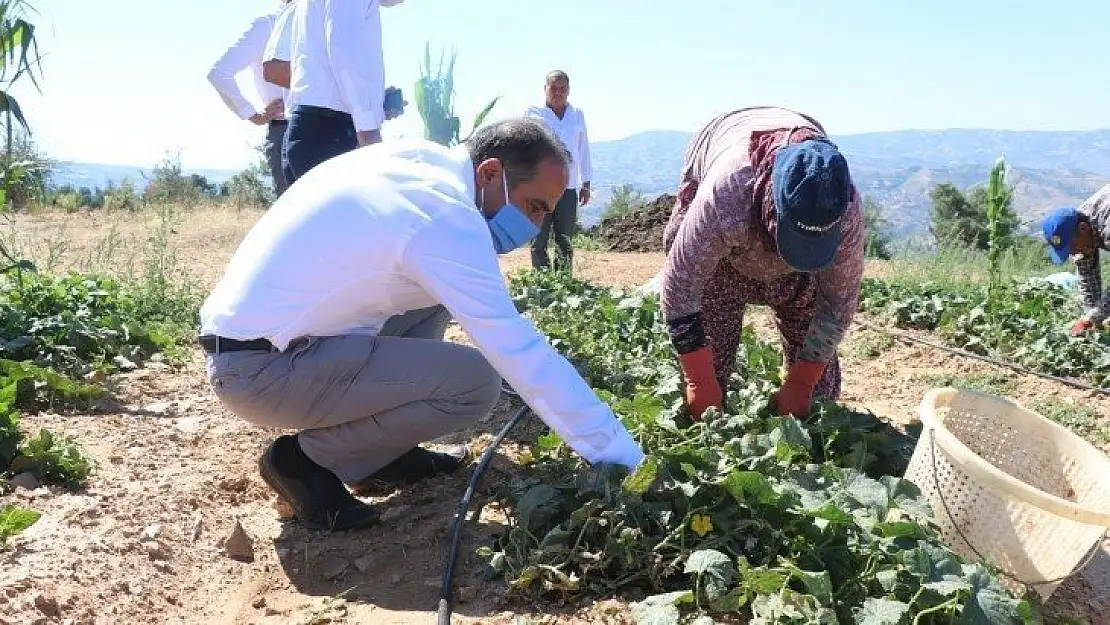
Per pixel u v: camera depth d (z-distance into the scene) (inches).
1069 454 129.4
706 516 110.8
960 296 324.5
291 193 117.2
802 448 134.3
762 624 98.3
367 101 212.2
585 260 444.1
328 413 119.6
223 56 248.4
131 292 263.1
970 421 138.5
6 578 101.7
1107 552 139.8
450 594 108.0
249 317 113.7
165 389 188.9
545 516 115.1
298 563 119.5
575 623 103.1
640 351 207.5
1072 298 334.3
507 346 107.5
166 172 728.3
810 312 159.8
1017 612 97.1
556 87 322.0
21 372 163.9
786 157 117.9
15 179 191.0
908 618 100.0
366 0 211.0
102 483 136.0
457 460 146.7
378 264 109.5
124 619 101.7
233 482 141.3
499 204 115.3
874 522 112.5
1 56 167.8
